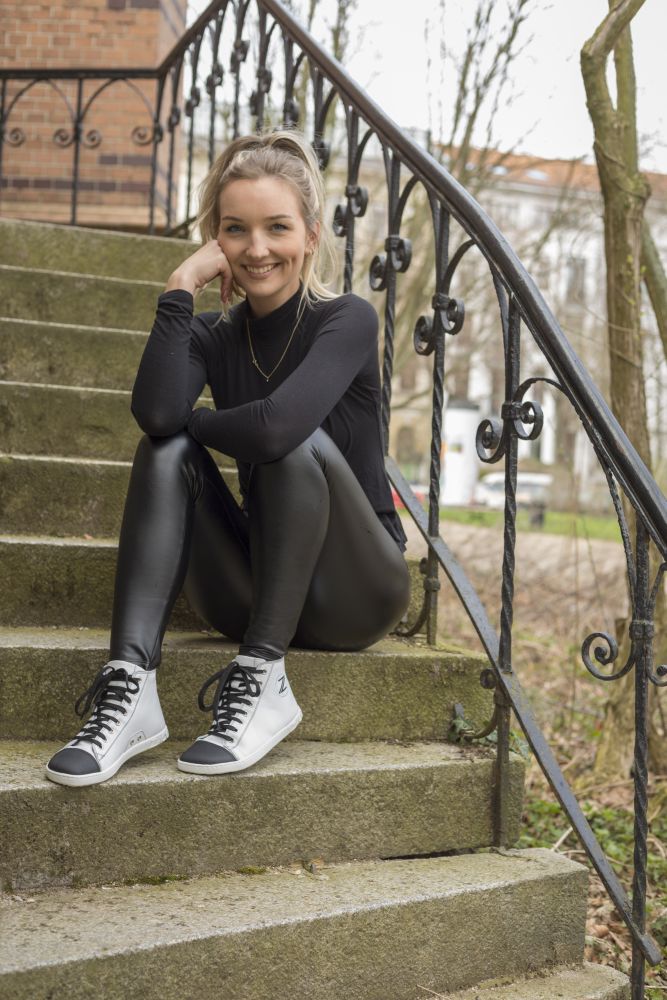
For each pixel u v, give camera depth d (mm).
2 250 3461
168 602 1872
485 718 2238
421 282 6426
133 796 1733
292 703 1916
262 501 1889
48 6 5828
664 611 3469
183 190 7445
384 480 2152
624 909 1807
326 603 2037
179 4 6289
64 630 2211
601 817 3041
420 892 1755
